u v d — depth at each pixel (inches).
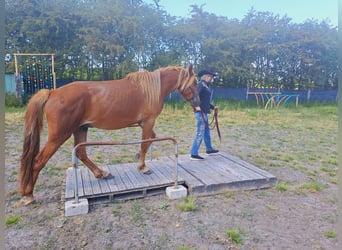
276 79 642.8
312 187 137.5
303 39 605.0
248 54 596.4
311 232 95.7
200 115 155.8
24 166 108.7
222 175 135.9
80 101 108.9
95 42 474.9
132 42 510.6
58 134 106.4
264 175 136.6
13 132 267.3
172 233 93.0
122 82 121.7
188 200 117.0
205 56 580.7
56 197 119.6
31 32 466.0
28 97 449.1
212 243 87.6
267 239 90.6
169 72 134.6
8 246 84.2
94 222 99.0
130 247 85.0
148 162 157.5
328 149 226.5
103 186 119.4
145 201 117.0
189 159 163.5
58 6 492.1
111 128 121.5
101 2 521.3
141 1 563.5
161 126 322.0
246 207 113.6
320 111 490.6
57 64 482.9
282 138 270.1
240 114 437.4
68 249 83.7
